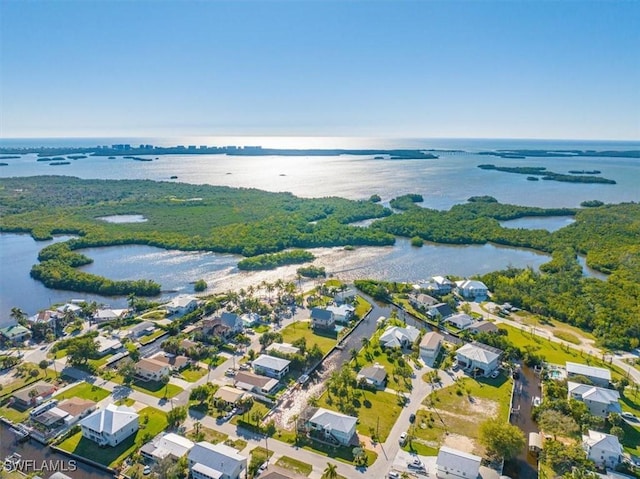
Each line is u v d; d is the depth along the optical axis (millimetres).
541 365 124250
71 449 90938
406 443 92438
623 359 130125
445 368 123688
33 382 114875
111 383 115188
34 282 196125
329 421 94438
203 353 129000
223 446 87562
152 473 81625
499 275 193750
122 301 176875
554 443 89438
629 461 88375
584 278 192750
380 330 146750
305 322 154000
